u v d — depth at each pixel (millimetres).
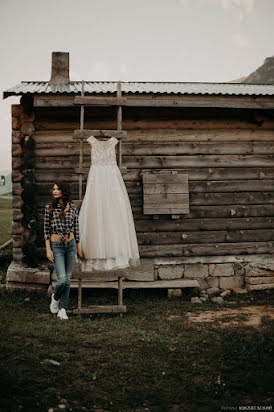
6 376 3514
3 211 28531
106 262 5477
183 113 7496
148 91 6711
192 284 7082
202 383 3629
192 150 7527
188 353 4324
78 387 3494
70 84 8008
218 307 6406
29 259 7090
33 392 3324
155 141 7473
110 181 5570
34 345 4328
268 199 7727
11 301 6359
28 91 6555
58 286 5285
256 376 3754
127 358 4129
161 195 7301
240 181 7648
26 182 7082
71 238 5301
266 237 7695
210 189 7566
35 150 7207
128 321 5492
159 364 4012
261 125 7684
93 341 4570
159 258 7402
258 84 9375
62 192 5211
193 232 7512
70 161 7250
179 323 5480
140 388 3506
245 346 4453
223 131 7637
